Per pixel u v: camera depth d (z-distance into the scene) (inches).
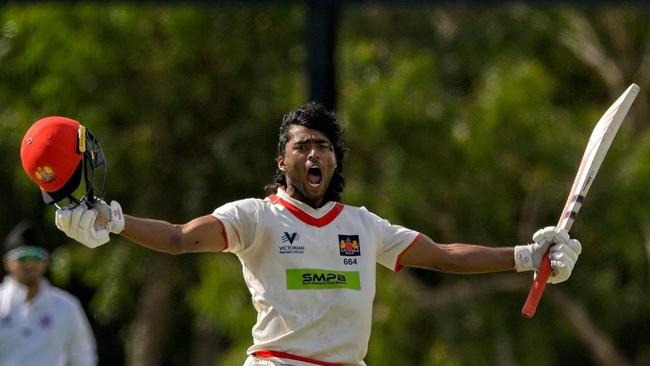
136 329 2859.3
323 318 857.5
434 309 2474.2
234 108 2608.3
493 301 2539.4
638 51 2805.1
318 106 893.2
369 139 2425.0
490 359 2522.1
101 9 2463.1
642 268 2591.0
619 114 932.6
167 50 2546.8
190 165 2593.5
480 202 2461.9
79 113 2511.1
